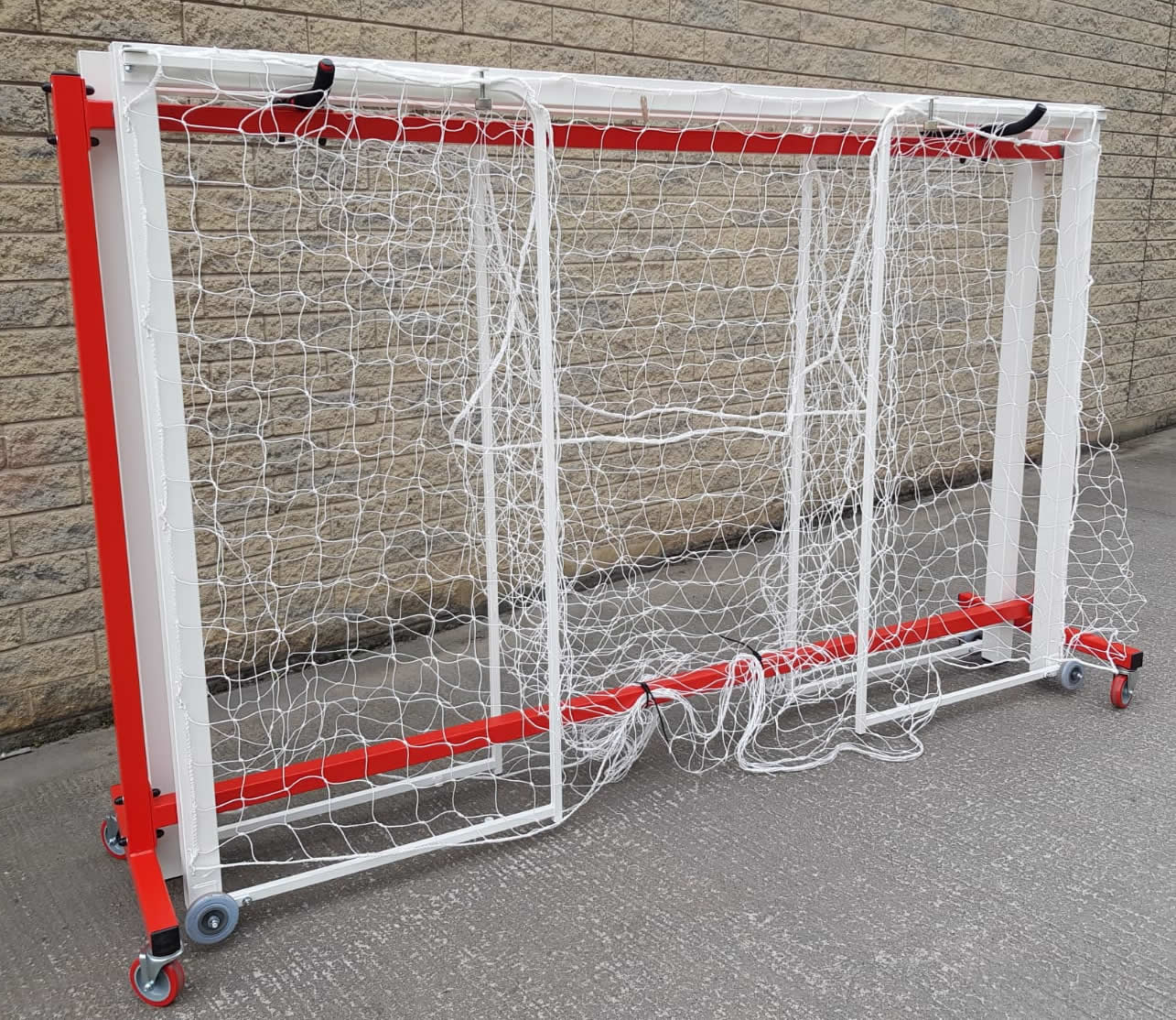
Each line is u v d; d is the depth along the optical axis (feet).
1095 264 20.74
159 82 6.17
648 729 9.08
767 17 14.19
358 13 10.73
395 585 12.19
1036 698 10.35
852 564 14.49
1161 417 23.80
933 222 16.12
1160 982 6.24
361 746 9.66
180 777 6.66
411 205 11.39
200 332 10.37
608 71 12.77
